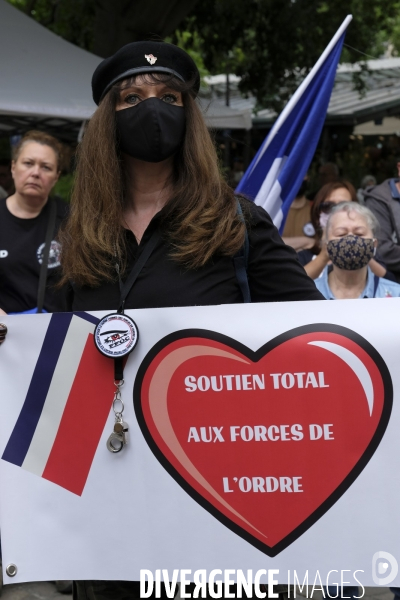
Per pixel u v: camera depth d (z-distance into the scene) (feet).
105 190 6.06
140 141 5.88
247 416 5.65
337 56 11.12
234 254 5.85
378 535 5.53
